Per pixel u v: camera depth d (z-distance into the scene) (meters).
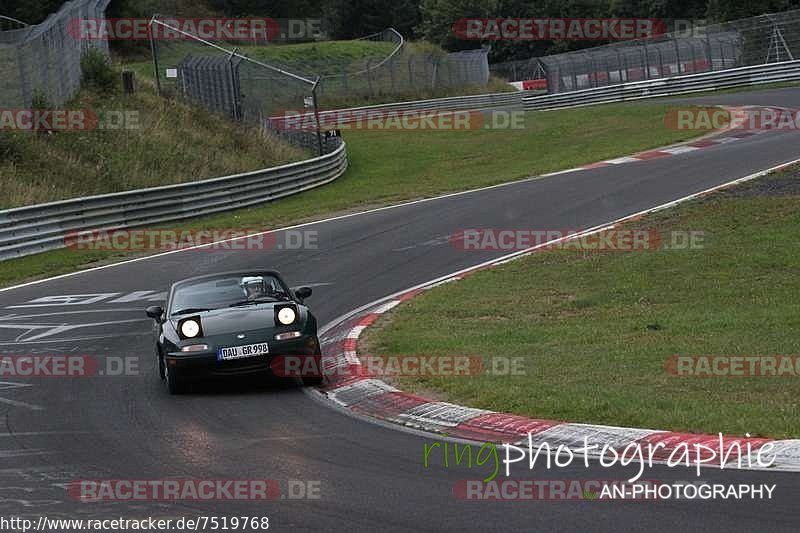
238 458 28.55
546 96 185.88
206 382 41.69
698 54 180.75
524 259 65.56
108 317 57.50
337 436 30.62
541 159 123.75
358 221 87.12
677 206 75.69
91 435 32.72
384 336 47.78
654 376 36.22
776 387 33.41
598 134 138.25
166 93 140.50
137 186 105.50
